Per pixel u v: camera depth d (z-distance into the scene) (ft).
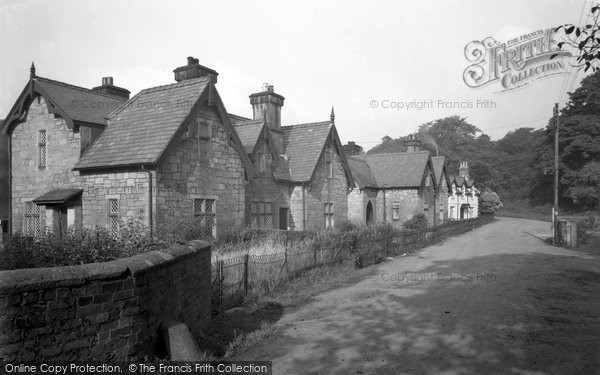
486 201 226.38
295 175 78.33
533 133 316.40
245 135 70.69
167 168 49.19
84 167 50.34
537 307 32.37
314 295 37.04
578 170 204.54
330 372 19.93
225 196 57.93
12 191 59.82
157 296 18.49
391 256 65.21
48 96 54.54
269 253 41.96
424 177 120.26
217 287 30.66
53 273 13.57
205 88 54.29
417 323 28.02
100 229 24.59
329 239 50.08
